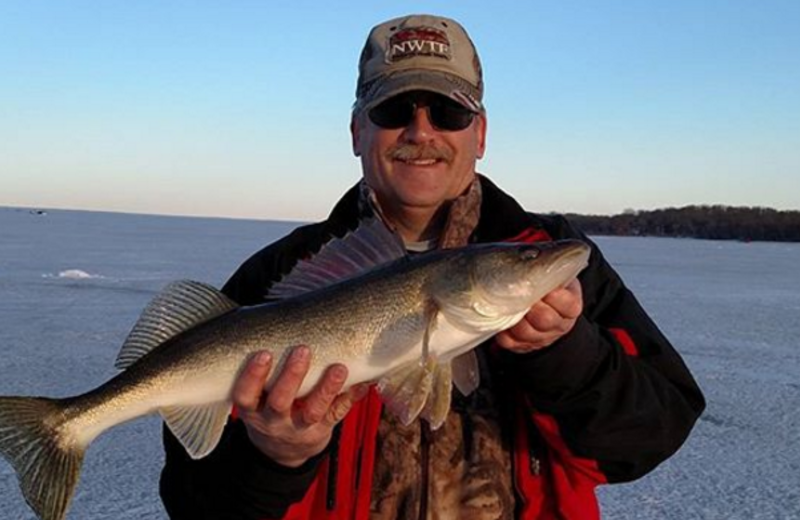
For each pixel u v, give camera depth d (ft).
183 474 2.73
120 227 111.55
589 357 2.28
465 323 2.56
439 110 2.81
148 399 2.81
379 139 2.86
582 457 2.45
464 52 2.93
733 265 51.44
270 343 2.67
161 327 2.87
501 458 2.57
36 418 2.85
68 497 2.83
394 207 2.97
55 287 23.73
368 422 2.57
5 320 16.37
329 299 2.67
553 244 2.56
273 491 2.46
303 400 2.56
